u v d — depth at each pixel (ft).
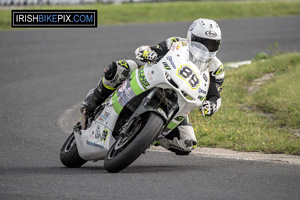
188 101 56.90
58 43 192.54
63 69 154.30
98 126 63.98
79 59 167.02
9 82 138.82
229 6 270.67
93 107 67.05
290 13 264.72
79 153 66.59
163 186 52.90
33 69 154.40
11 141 86.89
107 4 271.08
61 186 53.11
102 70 152.66
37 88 132.16
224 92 107.14
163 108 59.11
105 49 180.75
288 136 80.79
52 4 255.50
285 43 188.55
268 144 76.79
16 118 104.68
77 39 199.41
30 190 51.70
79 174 59.88
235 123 88.89
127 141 57.47
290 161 67.77
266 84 109.70
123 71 64.08
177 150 65.98
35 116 106.42
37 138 89.40
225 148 78.59
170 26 223.10
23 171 63.10
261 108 97.50
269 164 65.72
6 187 53.06
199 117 93.15
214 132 84.33
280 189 52.47
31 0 252.62
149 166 67.15
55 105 115.85
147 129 55.57
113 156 58.70
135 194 49.83
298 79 107.04
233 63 154.10
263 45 185.78
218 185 53.72
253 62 136.87
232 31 215.31
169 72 56.75
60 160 74.08
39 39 199.72
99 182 54.60
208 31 59.47
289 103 93.20
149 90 59.47
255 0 302.45
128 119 62.03
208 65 60.75
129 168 64.64
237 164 66.28
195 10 260.01
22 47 185.98
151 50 60.23
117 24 230.89
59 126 98.94
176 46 59.52
